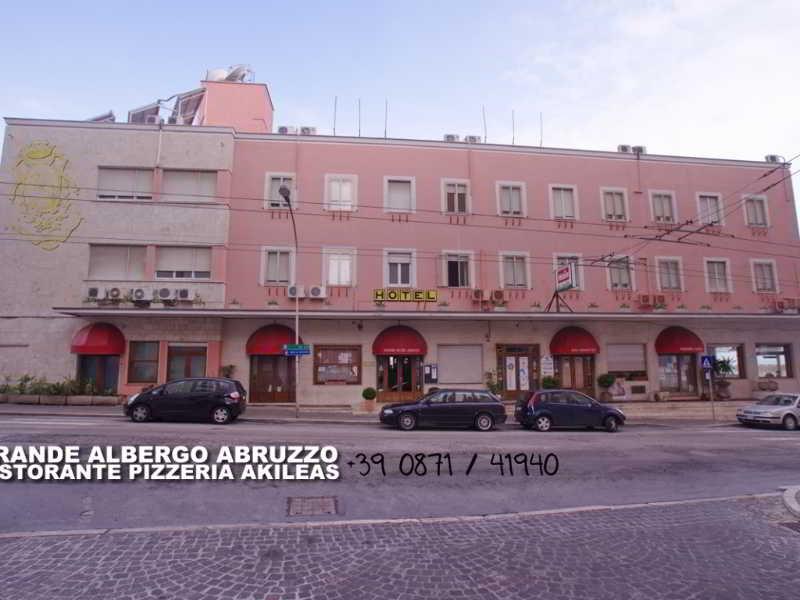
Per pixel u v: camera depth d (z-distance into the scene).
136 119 32.34
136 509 7.04
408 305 23.70
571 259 25.61
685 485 9.23
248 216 23.56
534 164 26.03
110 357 22.00
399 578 4.84
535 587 4.70
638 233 26.41
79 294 21.80
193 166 22.95
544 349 24.58
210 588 4.54
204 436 12.46
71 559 5.14
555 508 7.59
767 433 18.03
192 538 5.83
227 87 31.05
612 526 6.55
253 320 22.83
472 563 5.24
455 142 25.48
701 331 26.27
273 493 7.93
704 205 27.45
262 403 22.56
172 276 22.39
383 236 24.25
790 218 28.23
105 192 22.70
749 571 5.15
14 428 13.41
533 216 25.58
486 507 7.52
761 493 8.70
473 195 25.20
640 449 12.98
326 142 24.59
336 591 4.54
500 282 24.72
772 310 26.89
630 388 25.06
